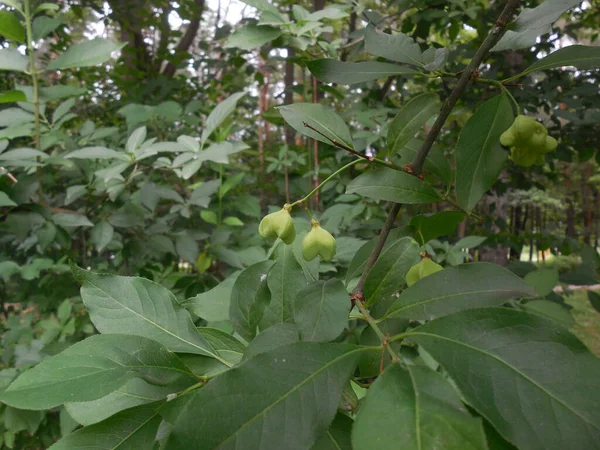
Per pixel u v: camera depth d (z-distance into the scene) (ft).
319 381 2.24
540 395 2.06
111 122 16.17
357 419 1.96
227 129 8.77
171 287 9.35
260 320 3.53
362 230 9.63
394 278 3.29
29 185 6.88
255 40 7.02
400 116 3.90
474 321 2.37
